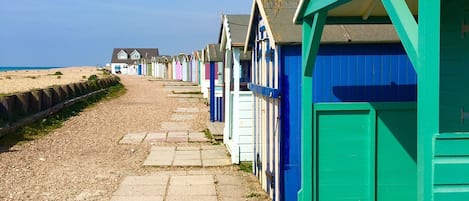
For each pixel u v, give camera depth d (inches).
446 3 170.6
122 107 799.1
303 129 199.3
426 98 106.3
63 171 328.8
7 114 449.4
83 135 490.0
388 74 237.0
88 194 274.5
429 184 108.7
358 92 235.3
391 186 206.8
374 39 230.7
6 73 2271.2
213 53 571.2
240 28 386.3
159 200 264.4
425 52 105.3
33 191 278.1
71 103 714.8
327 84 234.8
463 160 108.3
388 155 206.1
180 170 340.2
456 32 169.6
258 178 308.5
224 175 324.5
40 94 561.6
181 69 1924.2
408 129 206.2
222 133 463.5
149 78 2277.3
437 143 107.2
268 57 262.8
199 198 269.6
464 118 168.6
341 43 231.8
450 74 169.3
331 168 202.5
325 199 202.7
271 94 243.6
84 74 2036.2
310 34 186.9
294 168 240.5
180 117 670.5
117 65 4079.7
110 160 371.6
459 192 108.9
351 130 203.2
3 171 318.3
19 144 412.5
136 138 477.1
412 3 173.3
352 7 182.4
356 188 203.9
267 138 274.1
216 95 576.4
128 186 293.4
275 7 247.8
